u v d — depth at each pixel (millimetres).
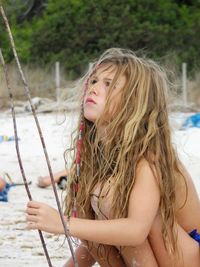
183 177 5629
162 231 5430
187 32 40438
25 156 16906
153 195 5285
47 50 40406
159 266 5531
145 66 5648
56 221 5121
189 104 31328
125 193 5301
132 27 40625
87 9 41438
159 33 40156
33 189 12008
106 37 40281
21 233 8906
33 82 34938
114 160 5496
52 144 19188
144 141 5426
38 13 45031
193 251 5559
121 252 5484
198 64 38406
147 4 42469
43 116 27797
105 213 5441
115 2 41656
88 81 5645
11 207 10516
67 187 5746
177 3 45812
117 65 5605
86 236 5121
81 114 5707
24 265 7547
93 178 5566
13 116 5359
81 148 5684
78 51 40281
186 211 5691
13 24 41000
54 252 8039
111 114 5531
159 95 5605
